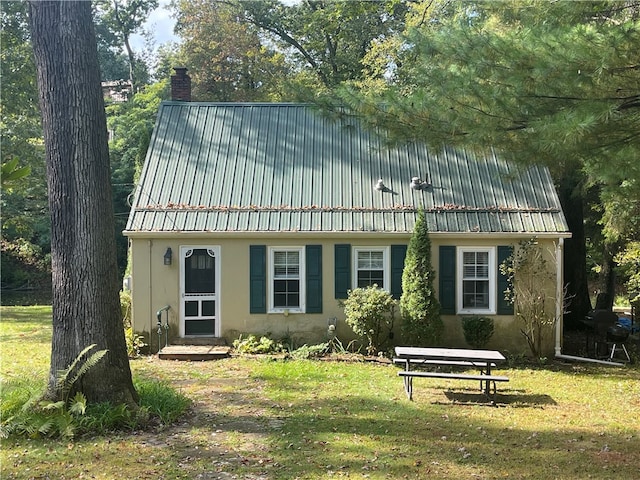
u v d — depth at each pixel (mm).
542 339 14930
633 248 17031
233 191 15812
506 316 15031
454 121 8492
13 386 9922
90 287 8562
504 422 9180
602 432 8711
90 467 6863
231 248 15133
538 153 8211
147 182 15938
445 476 6742
